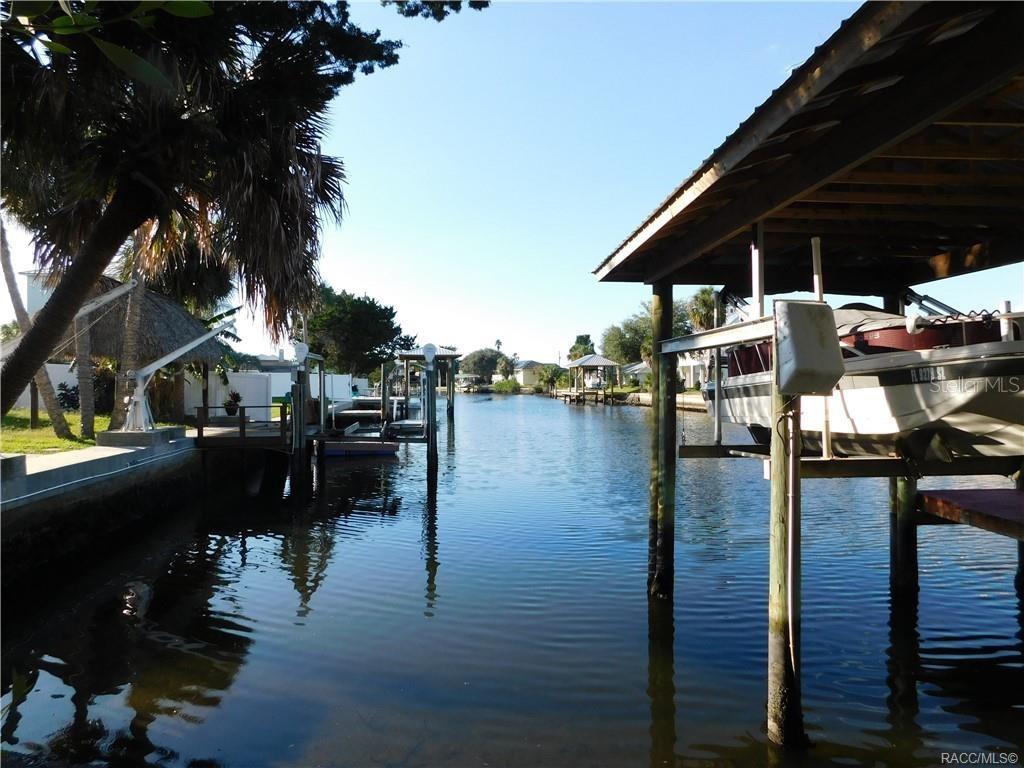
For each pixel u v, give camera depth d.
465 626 6.84
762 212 5.21
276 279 6.61
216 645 6.41
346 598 7.74
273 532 11.27
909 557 7.55
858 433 7.15
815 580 8.09
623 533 10.79
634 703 5.28
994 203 5.38
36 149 5.18
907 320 6.16
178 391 20.98
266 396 27.53
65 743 4.71
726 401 10.21
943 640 6.37
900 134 3.65
